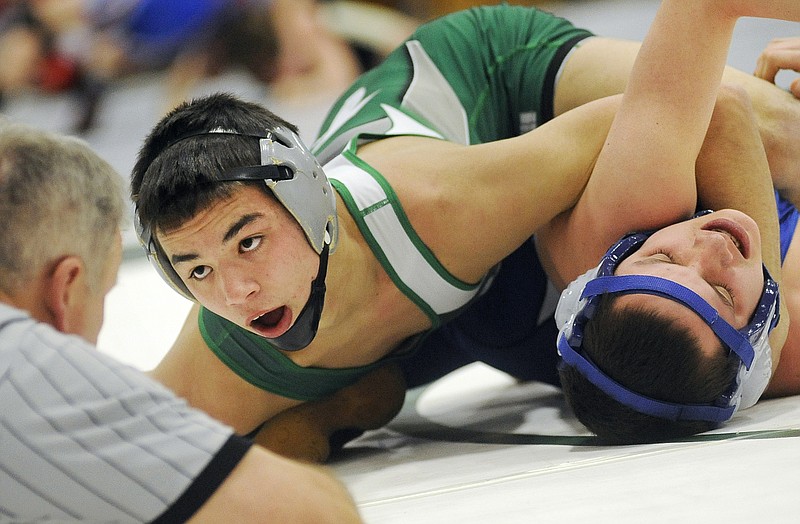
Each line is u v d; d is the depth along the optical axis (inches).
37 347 132.6
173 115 191.9
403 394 247.3
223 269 186.2
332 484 143.2
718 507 146.9
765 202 219.8
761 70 265.0
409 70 273.7
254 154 185.3
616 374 194.2
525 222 222.5
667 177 210.7
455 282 221.1
